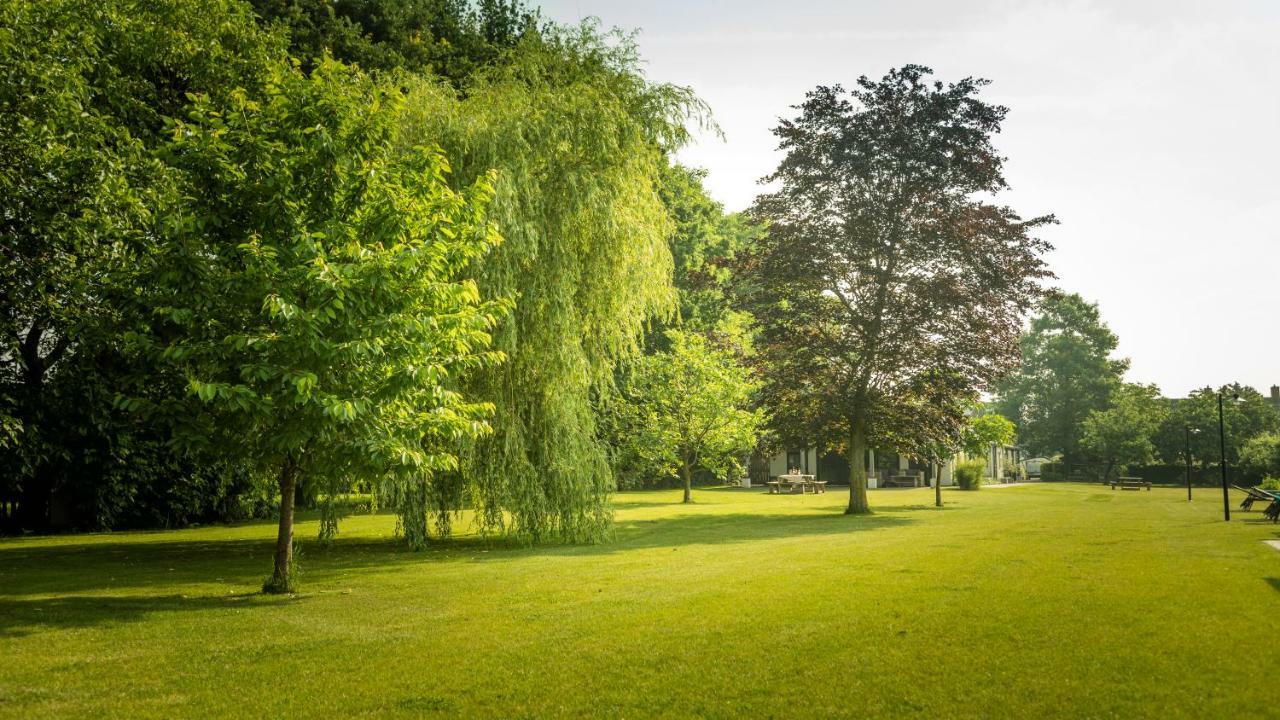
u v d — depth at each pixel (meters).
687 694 5.36
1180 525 18.47
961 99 24.64
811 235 24.83
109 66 16.38
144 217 12.55
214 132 10.02
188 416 9.69
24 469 19.95
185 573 12.56
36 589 10.73
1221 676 5.44
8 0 12.91
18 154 12.62
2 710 5.19
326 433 9.35
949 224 23.72
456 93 16.83
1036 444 72.19
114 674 6.07
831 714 4.91
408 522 15.75
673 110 17.80
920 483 51.66
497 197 14.64
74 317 13.28
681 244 44.66
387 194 10.09
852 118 24.94
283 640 7.22
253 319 9.48
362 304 9.06
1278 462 46.75
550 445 16.09
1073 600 8.27
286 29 22.14
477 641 7.06
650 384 35.09
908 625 7.26
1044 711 4.84
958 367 24.00
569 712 5.06
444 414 10.12
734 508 29.78
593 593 9.64
